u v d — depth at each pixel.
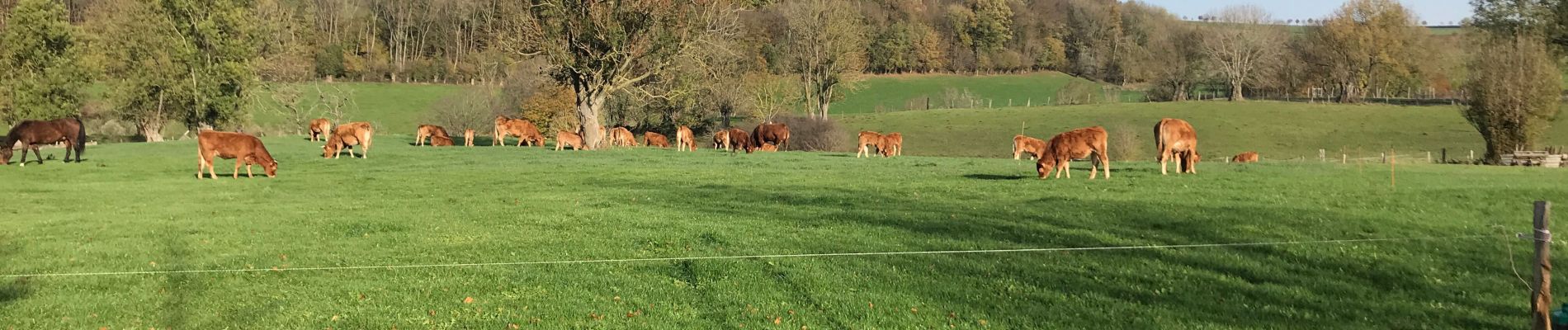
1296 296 10.04
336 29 100.62
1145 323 9.02
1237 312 9.41
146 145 41.94
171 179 25.28
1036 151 34.66
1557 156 36.69
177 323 9.04
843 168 27.92
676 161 32.47
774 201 18.70
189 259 12.32
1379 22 86.44
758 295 10.22
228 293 10.27
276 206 18.66
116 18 58.41
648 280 10.95
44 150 39.22
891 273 11.27
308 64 74.19
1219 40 95.69
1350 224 14.11
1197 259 11.83
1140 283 10.70
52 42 55.56
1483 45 48.19
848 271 11.44
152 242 13.88
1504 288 10.36
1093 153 21.23
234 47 55.19
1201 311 9.47
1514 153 38.31
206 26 53.81
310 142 45.59
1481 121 43.59
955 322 9.17
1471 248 12.31
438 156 35.38
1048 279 10.89
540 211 17.44
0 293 10.25
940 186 20.84
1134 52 113.81
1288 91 95.00
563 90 61.56
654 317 9.30
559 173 26.84
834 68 76.88
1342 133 66.81
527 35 43.53
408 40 108.56
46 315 9.33
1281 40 99.44
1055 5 135.88
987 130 75.00
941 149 67.38
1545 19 49.22
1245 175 21.97
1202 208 15.89
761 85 72.00
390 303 9.81
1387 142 62.56
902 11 123.25
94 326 8.98
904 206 17.25
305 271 11.45
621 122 64.31
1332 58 88.62
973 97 105.56
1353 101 83.38
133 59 55.81
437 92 92.38
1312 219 14.55
